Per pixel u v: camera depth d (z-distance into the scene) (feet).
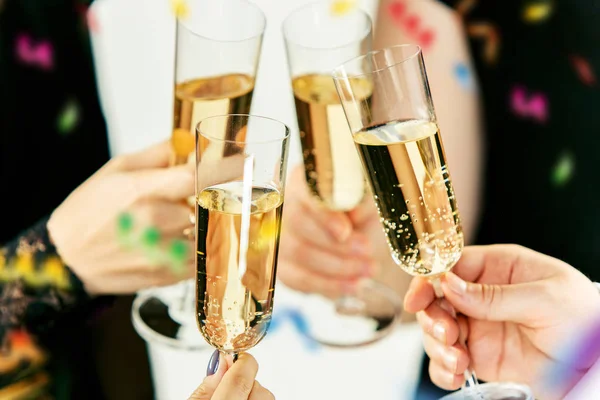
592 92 3.39
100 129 3.22
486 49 3.43
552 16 3.37
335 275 2.86
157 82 3.82
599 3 3.34
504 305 2.18
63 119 3.12
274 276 1.93
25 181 3.10
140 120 3.83
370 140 1.99
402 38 3.39
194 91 2.32
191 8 2.35
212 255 1.87
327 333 2.69
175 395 2.50
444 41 3.37
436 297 2.28
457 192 3.30
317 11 2.51
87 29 3.18
